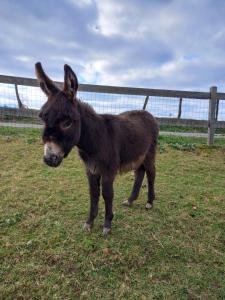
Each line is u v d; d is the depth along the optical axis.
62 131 1.29
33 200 1.95
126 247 1.51
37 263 1.39
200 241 1.60
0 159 2.65
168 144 3.37
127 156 1.74
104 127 1.57
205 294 1.26
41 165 2.57
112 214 1.64
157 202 2.03
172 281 1.32
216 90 3.48
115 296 1.23
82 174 2.43
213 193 2.21
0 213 1.78
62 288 1.26
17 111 3.65
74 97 1.34
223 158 3.12
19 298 1.21
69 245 1.51
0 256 1.42
